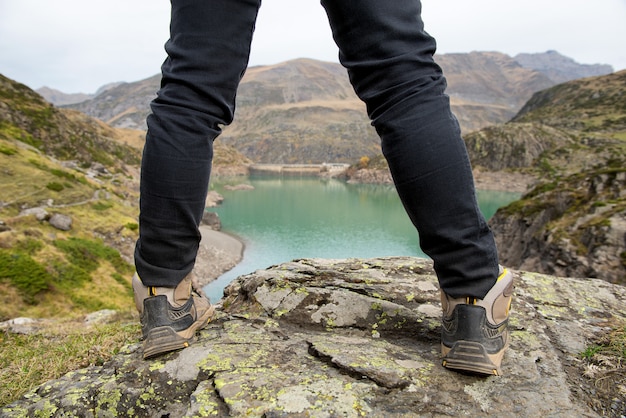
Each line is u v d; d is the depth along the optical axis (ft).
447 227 4.63
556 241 100.27
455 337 5.03
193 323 6.02
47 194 174.70
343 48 4.82
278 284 8.45
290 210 384.27
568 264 93.71
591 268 87.51
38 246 117.08
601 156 403.13
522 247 132.57
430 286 8.22
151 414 5.08
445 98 4.66
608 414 4.68
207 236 234.99
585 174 131.13
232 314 7.76
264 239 262.06
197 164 4.75
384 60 4.53
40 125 323.37
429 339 6.50
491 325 4.98
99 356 10.13
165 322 5.53
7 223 131.44
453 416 4.57
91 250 131.03
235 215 351.87
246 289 9.01
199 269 175.52
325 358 5.67
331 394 4.84
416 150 4.46
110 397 5.25
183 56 4.68
